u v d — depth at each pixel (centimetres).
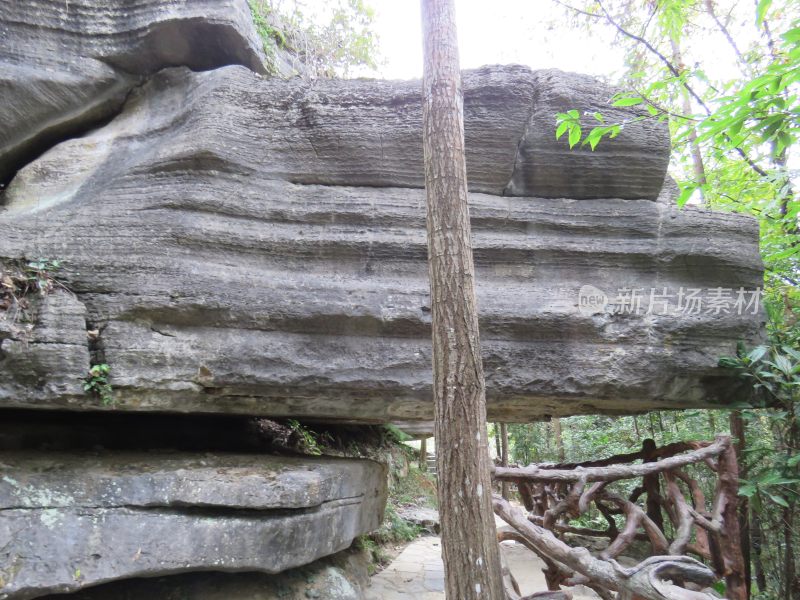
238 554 394
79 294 377
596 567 326
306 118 448
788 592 518
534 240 452
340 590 493
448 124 256
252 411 433
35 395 352
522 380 428
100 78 459
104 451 431
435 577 651
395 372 418
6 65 430
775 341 513
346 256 434
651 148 463
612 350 438
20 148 455
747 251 464
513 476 404
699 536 440
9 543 339
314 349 412
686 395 456
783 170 490
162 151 423
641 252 455
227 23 454
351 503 518
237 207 420
